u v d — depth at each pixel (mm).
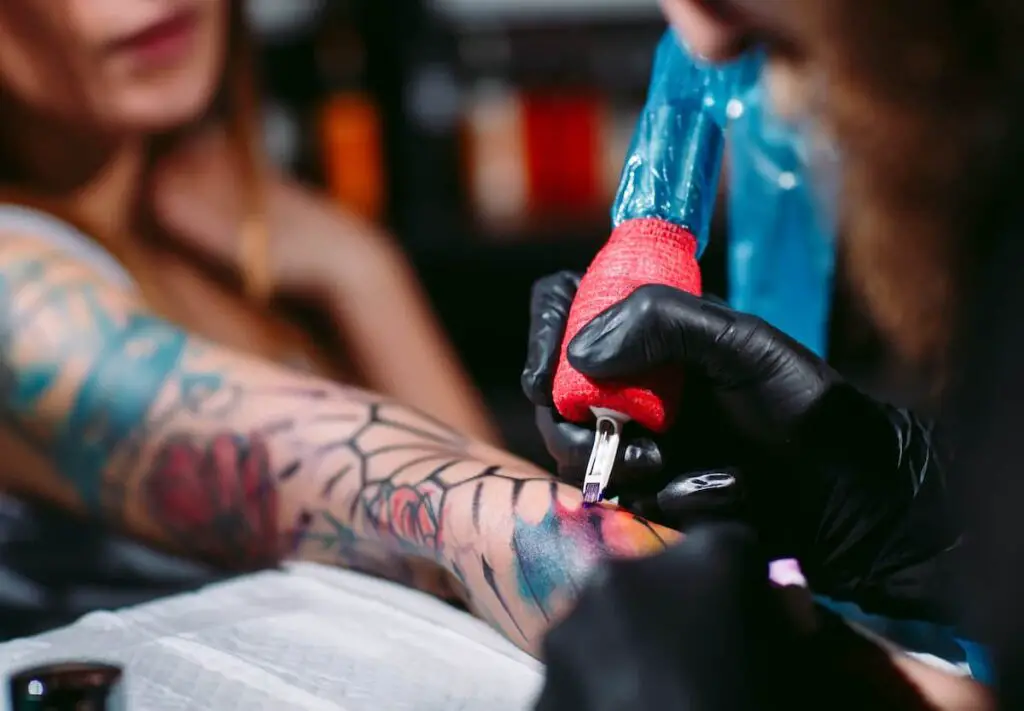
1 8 1188
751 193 821
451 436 807
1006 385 402
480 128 1830
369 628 644
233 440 833
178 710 539
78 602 894
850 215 479
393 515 722
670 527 621
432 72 1827
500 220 1841
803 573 635
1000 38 395
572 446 615
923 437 611
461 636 636
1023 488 397
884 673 547
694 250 611
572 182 1850
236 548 832
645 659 402
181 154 1327
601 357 549
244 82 1385
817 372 578
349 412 829
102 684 417
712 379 577
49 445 896
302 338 1440
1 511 932
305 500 783
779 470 610
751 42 486
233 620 656
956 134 411
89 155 1239
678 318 555
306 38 1737
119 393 880
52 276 961
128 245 1279
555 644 422
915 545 613
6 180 1217
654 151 604
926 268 446
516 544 628
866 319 574
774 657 422
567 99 1828
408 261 1675
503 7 1841
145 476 862
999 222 411
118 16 1224
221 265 1363
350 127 1705
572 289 669
